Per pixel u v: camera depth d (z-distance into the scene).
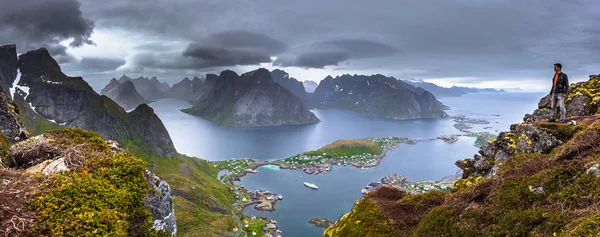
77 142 19.06
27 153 18.00
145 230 16.23
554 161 19.64
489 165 30.22
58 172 15.73
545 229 15.43
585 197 15.27
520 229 16.70
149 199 17.59
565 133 25.00
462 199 22.52
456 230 20.33
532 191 18.08
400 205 28.80
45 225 12.62
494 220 18.80
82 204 14.09
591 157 17.34
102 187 15.53
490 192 21.02
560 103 27.95
